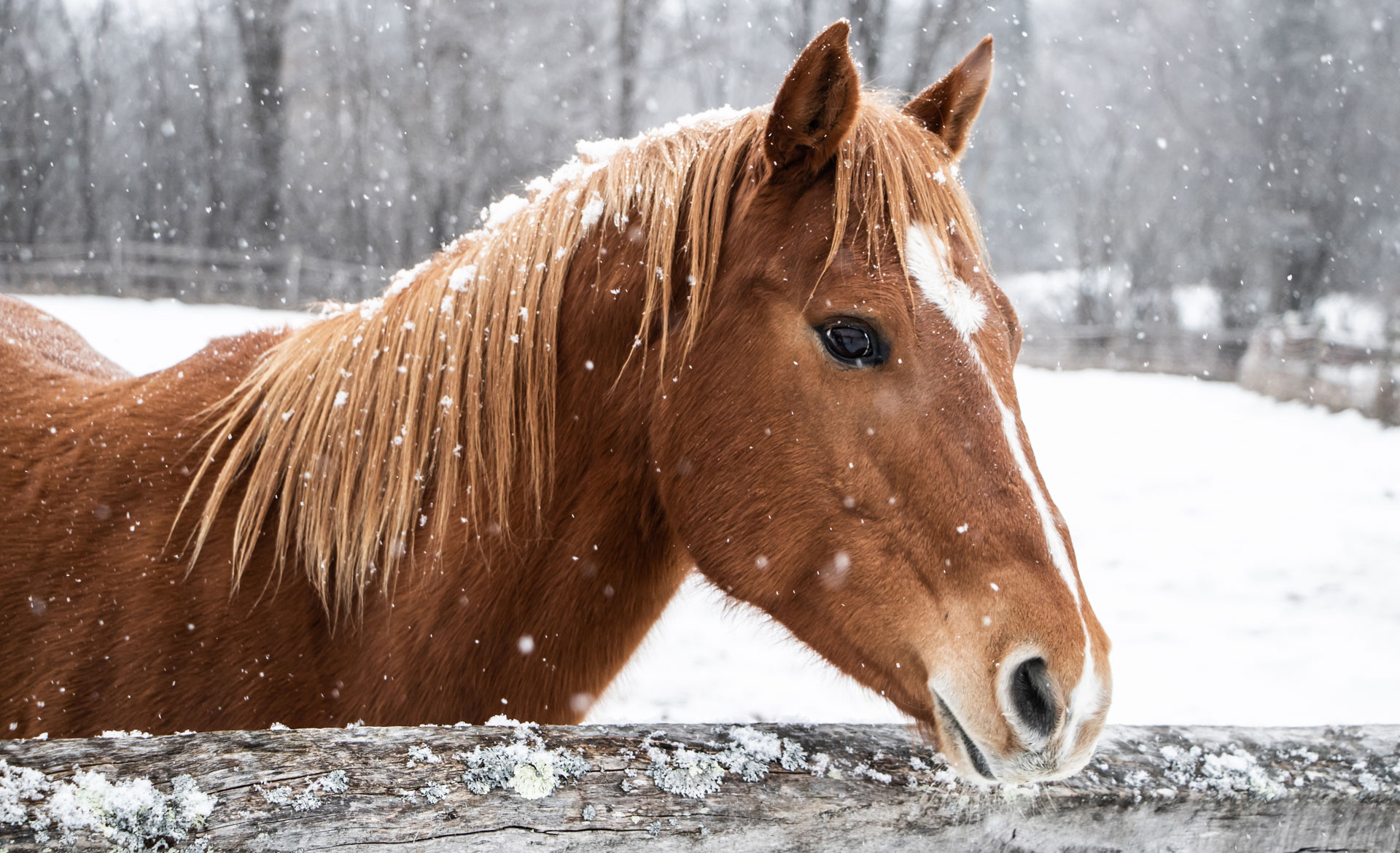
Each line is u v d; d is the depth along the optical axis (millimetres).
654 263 1671
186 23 24953
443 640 1692
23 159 22375
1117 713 4133
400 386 1760
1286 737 1423
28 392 2162
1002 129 32531
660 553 1845
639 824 1097
